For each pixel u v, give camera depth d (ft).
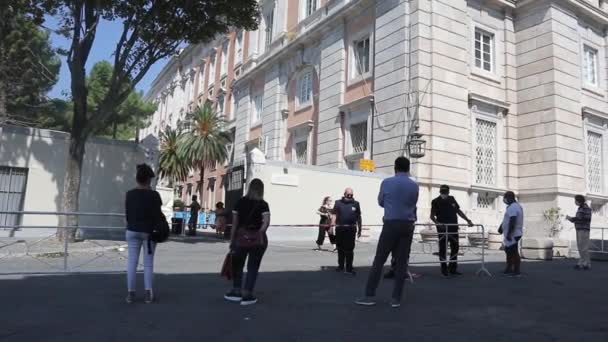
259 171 55.77
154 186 55.88
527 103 67.82
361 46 72.33
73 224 38.32
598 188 70.69
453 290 24.58
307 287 24.11
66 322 15.97
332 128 73.82
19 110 81.00
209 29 45.44
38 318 16.43
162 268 29.89
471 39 66.03
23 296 20.11
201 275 27.22
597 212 70.44
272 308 18.94
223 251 41.01
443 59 61.46
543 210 63.93
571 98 66.69
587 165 68.69
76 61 40.52
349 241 29.58
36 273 26.45
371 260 38.63
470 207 61.62
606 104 73.61
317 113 79.87
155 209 19.72
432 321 17.42
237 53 126.72
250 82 108.06
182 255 37.45
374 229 60.23
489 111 66.39
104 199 52.80
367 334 15.37
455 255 31.01
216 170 124.77
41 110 85.76
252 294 20.30
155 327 15.62
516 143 68.33
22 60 66.23
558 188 62.54
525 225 65.57
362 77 69.21
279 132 91.40
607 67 74.79
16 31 63.00
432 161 58.39
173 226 66.80
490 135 66.49
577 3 68.90
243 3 44.45
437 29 61.57
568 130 65.41
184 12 43.70
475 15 67.05
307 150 80.84
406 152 59.11
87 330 15.02
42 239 35.50
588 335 15.81
